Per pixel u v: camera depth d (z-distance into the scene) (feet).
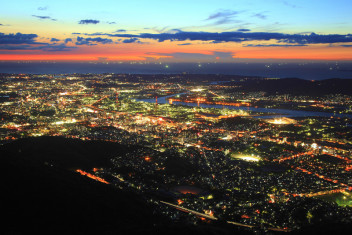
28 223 294.25
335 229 347.36
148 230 322.14
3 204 313.12
